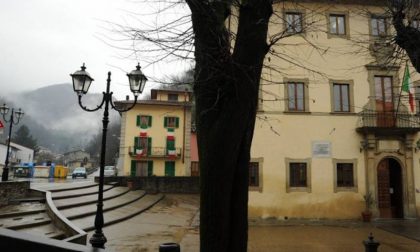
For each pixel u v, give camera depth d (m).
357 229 16.25
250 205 18.44
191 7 4.23
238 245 4.16
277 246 12.62
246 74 4.04
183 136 42.44
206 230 4.02
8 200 16.34
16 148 73.06
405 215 18.73
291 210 18.47
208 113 4.16
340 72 19.33
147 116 42.34
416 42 7.71
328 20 19.17
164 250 3.13
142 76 10.11
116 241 12.67
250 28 4.21
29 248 1.22
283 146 18.91
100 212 9.76
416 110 19.14
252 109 4.30
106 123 10.73
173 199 27.86
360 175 18.94
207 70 4.14
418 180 18.97
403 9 8.45
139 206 21.72
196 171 42.88
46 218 13.64
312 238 14.11
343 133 19.22
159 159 42.19
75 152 110.12
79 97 10.65
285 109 19.11
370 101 19.33
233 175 4.14
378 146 19.20
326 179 18.81
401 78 19.34
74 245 1.35
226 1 4.42
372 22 19.08
